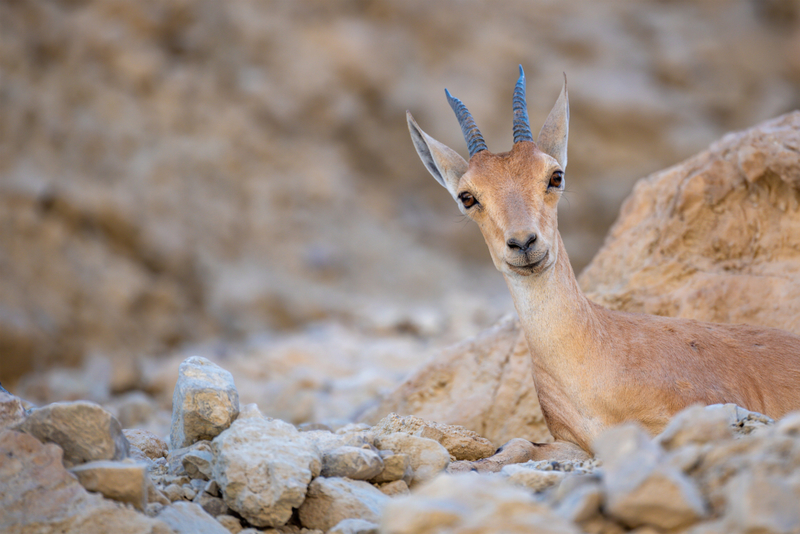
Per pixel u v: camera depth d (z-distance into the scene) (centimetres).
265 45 8344
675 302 1838
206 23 8100
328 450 1224
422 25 8775
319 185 7725
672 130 7919
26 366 4659
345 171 8106
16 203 5553
